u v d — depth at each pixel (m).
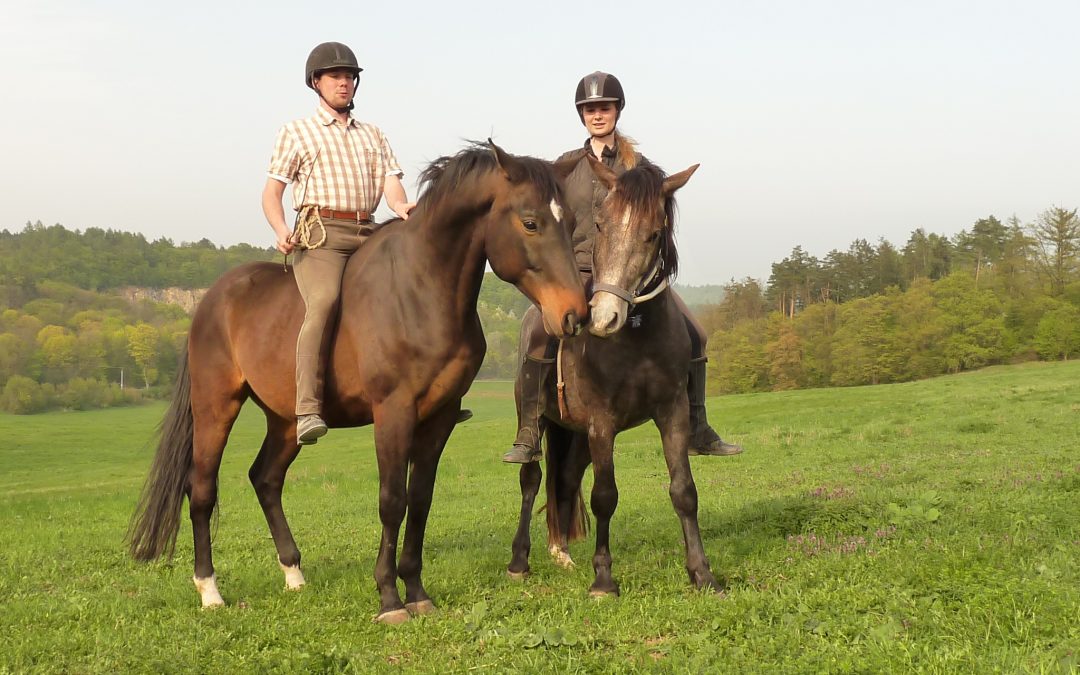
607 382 5.12
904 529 6.17
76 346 130.12
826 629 3.98
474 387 112.94
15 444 67.44
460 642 4.38
